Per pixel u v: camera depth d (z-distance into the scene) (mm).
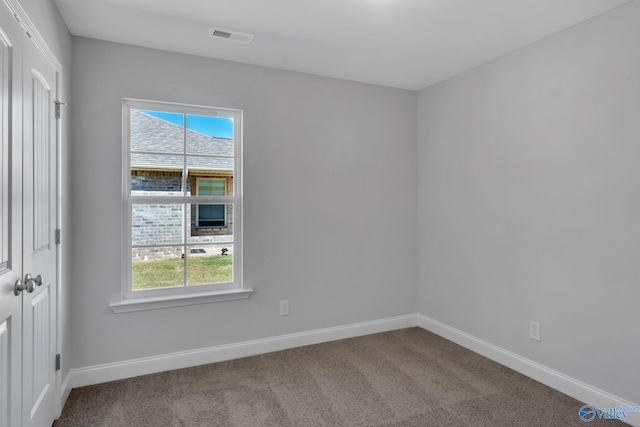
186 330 2809
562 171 2428
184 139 2861
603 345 2209
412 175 3709
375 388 2486
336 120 3340
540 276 2574
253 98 3012
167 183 2814
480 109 3027
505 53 2805
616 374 2148
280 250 3131
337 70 3150
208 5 2135
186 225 2875
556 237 2467
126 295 2695
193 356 2822
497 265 2893
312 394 2410
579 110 2328
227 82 2920
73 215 2488
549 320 2516
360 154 3451
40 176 1810
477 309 3074
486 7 2148
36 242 1747
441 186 3428
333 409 2236
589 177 2273
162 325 2736
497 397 2373
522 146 2689
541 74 2557
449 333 3352
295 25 2373
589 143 2271
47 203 1937
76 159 2494
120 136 2611
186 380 2592
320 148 3275
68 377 2402
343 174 3379
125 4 2111
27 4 1592
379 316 3564
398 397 2373
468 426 2072
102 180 2568
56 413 2105
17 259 1493
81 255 2512
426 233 3617
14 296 1464
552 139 2486
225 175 2996
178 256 2852
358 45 2664
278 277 3125
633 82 2061
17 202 1492
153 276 2777
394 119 3607
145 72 2678
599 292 2229
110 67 2584
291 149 3160
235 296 2945
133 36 2514
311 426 2072
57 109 2102
